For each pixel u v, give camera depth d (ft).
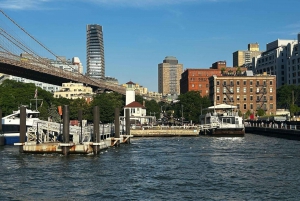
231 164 167.73
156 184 127.34
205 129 384.88
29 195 113.60
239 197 111.34
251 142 284.00
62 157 188.75
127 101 572.10
